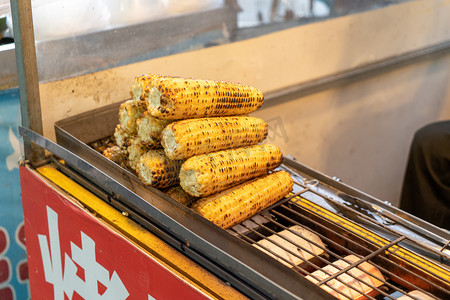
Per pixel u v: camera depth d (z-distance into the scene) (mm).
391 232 1283
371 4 2861
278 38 2521
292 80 2684
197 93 1222
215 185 1220
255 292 1102
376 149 3383
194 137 1202
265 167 1366
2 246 2180
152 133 1237
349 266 1117
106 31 1861
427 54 3287
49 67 1712
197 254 1225
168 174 1258
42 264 1698
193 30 2174
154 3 1995
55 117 1789
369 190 3494
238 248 1102
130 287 1294
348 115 3062
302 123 2814
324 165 3094
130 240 1312
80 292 1516
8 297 2266
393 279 1208
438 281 1133
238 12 2311
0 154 2064
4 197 2125
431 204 2367
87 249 1412
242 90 1355
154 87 1193
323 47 2752
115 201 1447
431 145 2320
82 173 1587
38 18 1631
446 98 3689
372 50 3006
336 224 1312
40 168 1677
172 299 1166
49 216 1559
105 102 1949
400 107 3375
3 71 1972
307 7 2586
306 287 980
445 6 3264
